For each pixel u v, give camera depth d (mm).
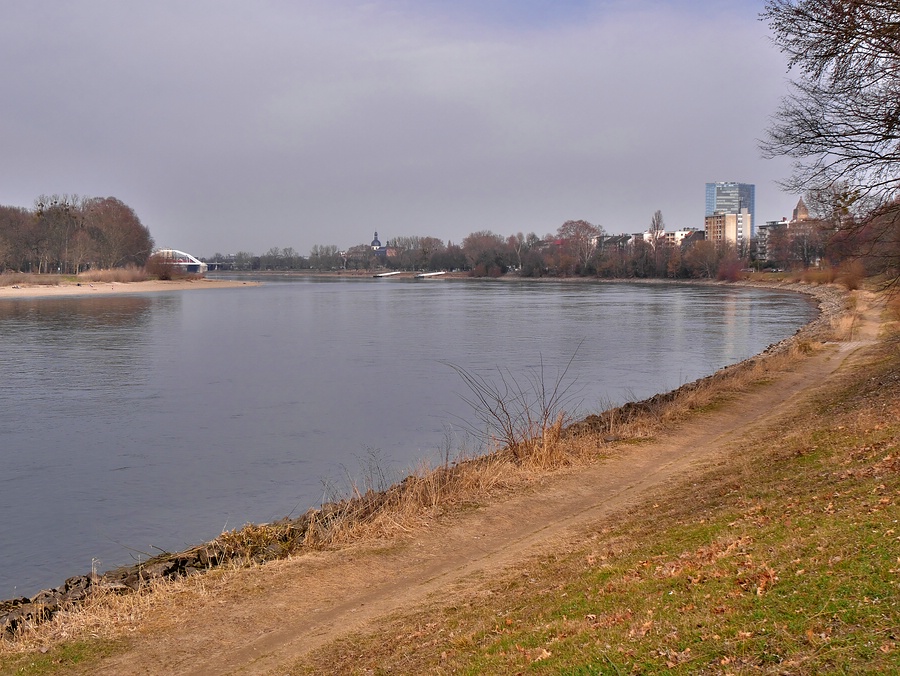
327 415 27219
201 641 9664
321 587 11242
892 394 18078
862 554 6891
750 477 13461
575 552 11336
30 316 72750
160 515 17125
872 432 13930
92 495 18516
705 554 8773
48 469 20672
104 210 158375
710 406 23391
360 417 26828
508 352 43375
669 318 65438
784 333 52750
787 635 5703
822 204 19047
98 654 9422
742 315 68188
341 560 12234
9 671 9070
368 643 9102
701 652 5910
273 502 17875
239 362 40750
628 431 20469
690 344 46656
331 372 37000
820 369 30047
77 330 58594
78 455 22047
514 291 124375
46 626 10336
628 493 14914
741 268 144875
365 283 182875
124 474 20188
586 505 14547
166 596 11078
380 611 10203
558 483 16000
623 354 42281
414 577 11539
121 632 9977
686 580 7926
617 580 8875
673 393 27000
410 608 10102
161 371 37656
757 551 8086
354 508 15211
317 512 15492
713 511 11539
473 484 15953
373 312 77000
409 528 13578
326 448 22719
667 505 13180
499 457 18297
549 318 66375
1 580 13891
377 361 40562
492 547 12648
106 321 67125
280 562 12266
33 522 16734
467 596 10195
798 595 6379
